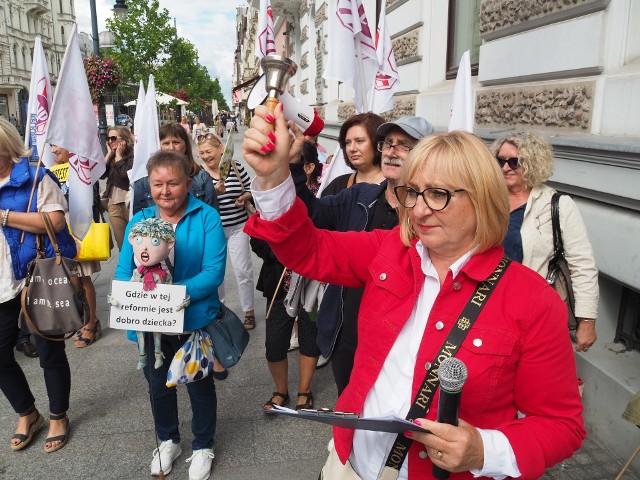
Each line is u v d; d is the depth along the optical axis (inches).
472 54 211.5
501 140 105.6
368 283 60.4
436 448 46.3
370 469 58.1
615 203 112.6
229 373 157.2
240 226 181.8
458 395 45.1
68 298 114.0
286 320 132.0
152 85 170.6
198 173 159.5
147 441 124.2
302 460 117.6
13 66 2063.2
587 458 113.2
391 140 92.1
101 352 171.3
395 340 56.1
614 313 125.7
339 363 99.0
